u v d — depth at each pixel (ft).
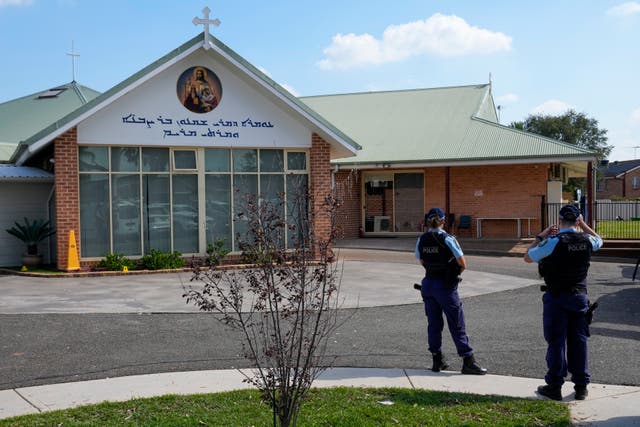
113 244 54.19
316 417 18.86
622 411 20.06
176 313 35.50
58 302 38.75
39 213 59.21
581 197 80.89
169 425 18.40
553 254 21.43
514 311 37.09
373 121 95.50
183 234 56.54
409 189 86.53
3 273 53.72
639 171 245.24
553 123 206.80
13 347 28.14
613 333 30.71
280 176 59.11
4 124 76.38
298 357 17.10
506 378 23.76
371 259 63.16
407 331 31.73
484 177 82.38
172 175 56.03
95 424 18.51
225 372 24.49
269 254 17.24
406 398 20.93
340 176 87.04
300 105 57.21
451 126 88.74
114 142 53.62
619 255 65.05
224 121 57.00
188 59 55.52
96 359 26.37
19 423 18.58
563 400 21.25
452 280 24.17
